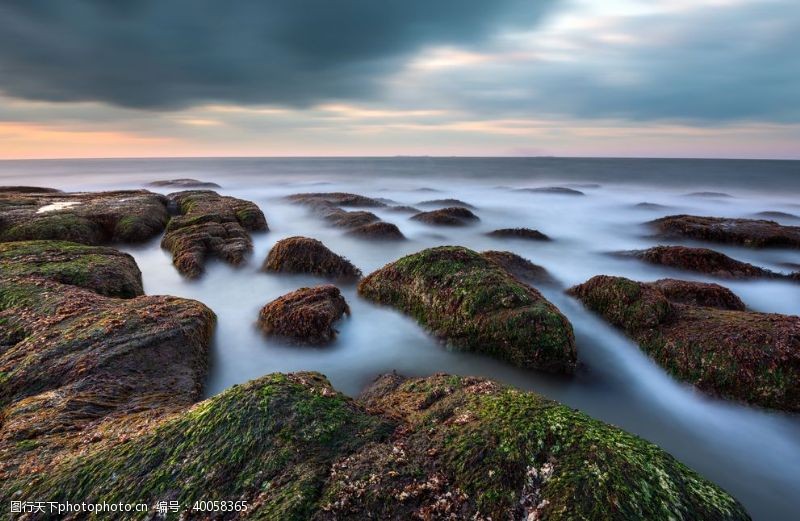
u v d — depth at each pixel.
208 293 16.88
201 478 5.55
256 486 5.43
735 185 70.62
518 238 26.56
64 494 5.50
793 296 17.08
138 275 15.70
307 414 6.40
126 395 8.03
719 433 9.52
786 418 9.38
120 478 5.62
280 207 39.78
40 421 6.93
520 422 6.03
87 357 8.70
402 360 11.82
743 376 9.79
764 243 24.55
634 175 93.62
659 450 5.74
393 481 5.44
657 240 27.50
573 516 4.80
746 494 8.06
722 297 14.04
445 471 5.57
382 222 26.41
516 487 5.24
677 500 5.02
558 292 16.33
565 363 10.84
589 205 46.09
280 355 11.89
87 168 121.56
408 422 6.78
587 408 10.22
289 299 13.16
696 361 10.45
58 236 21.47
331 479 5.47
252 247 21.25
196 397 8.51
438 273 13.45
